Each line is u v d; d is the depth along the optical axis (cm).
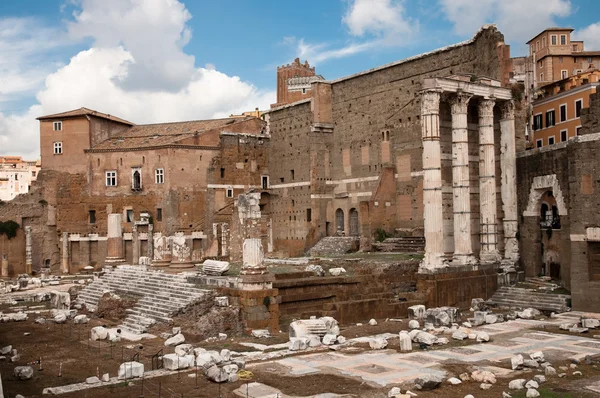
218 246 8462
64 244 8625
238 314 3878
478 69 5931
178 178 8319
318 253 7225
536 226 5362
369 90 7331
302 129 8212
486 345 3080
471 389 2284
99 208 8719
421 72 6600
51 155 8900
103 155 8719
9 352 3344
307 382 2392
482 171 5591
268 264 5466
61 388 2438
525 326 3688
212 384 2428
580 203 4444
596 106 4412
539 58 11156
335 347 3114
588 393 2212
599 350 2938
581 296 4431
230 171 8662
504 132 5697
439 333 3469
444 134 5997
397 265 4959
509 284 5325
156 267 5497
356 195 7512
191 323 3875
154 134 9069
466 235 5275
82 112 8825
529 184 5416
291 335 3453
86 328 4222
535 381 2319
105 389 2411
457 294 4994
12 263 8650
